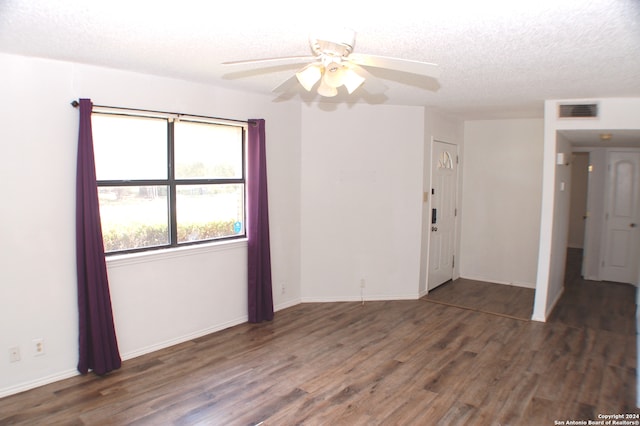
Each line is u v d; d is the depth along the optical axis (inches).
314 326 169.5
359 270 203.2
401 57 110.0
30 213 115.5
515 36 92.2
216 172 161.5
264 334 160.6
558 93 152.6
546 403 113.0
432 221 219.3
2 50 106.8
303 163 192.5
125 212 137.0
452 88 149.6
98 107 123.9
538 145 226.5
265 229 172.1
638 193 241.1
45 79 115.6
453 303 201.6
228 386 120.6
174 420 103.7
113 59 116.7
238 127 166.6
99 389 118.3
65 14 82.8
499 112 208.1
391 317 180.9
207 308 159.6
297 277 197.2
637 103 153.1
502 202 238.5
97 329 124.6
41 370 120.0
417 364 135.7
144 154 140.1
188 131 151.3
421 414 107.1
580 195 351.6
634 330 167.6
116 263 132.2
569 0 72.2
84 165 120.6
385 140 198.8
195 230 156.6
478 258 248.1
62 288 122.5
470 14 79.5
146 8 79.6
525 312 189.2
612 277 250.2
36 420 103.3
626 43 95.3
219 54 111.3
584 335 162.1
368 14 80.4
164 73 133.3
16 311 114.7
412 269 207.8
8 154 111.0
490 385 122.4
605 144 227.6
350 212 199.2
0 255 111.1
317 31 78.2
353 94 167.0
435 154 215.8
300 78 90.3
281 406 110.3
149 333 142.7
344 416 105.9
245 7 78.5
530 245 231.3
